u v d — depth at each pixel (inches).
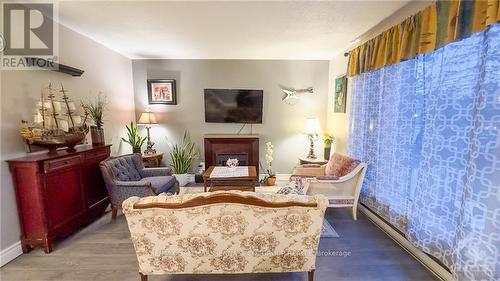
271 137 190.5
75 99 120.6
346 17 103.3
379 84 110.6
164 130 188.1
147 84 182.4
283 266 67.2
